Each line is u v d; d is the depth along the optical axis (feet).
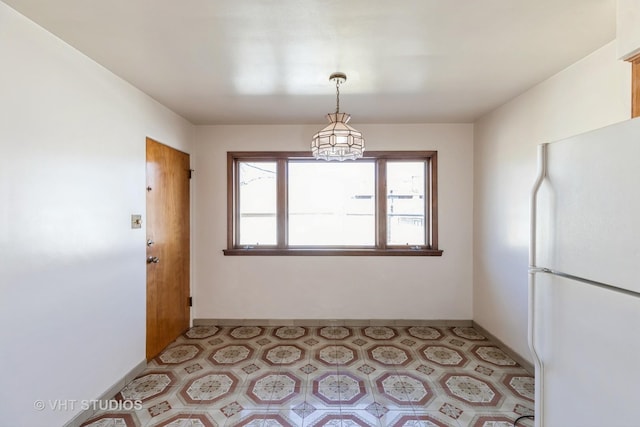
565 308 3.88
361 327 11.41
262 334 10.76
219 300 11.62
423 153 11.43
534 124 7.93
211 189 11.60
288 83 7.73
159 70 7.00
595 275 3.48
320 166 11.91
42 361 5.35
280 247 11.71
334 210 11.91
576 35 5.61
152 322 8.86
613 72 5.85
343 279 11.53
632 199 3.09
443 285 11.48
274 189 11.87
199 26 5.31
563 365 3.91
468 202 11.45
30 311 5.13
